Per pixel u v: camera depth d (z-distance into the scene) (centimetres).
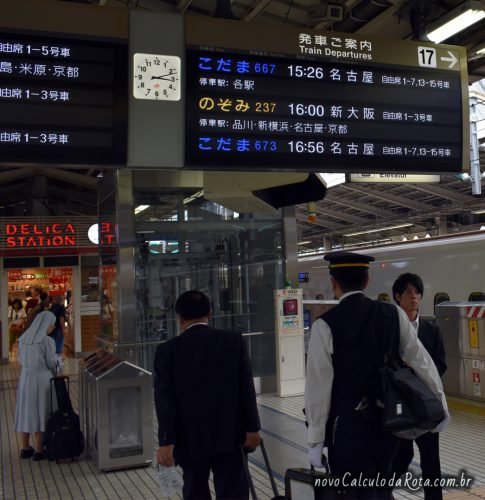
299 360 897
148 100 413
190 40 425
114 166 405
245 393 336
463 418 695
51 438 564
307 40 451
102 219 979
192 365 329
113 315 893
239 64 434
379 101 463
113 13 413
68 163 396
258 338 941
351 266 298
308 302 1352
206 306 348
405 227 2608
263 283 959
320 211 2341
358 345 280
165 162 414
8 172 1759
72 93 400
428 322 405
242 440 335
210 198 629
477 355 742
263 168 431
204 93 425
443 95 481
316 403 278
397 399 267
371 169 455
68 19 404
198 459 319
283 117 439
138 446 556
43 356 595
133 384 556
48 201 2020
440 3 565
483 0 500
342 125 451
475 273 1149
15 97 389
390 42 472
